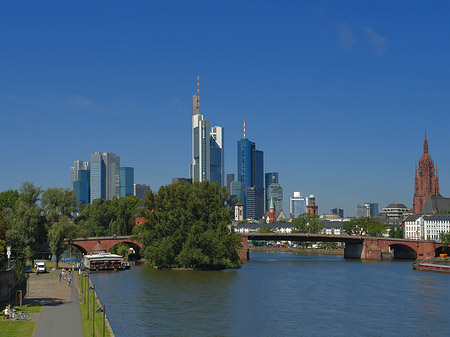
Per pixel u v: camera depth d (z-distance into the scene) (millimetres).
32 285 124250
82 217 190250
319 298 119000
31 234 149000
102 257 174875
